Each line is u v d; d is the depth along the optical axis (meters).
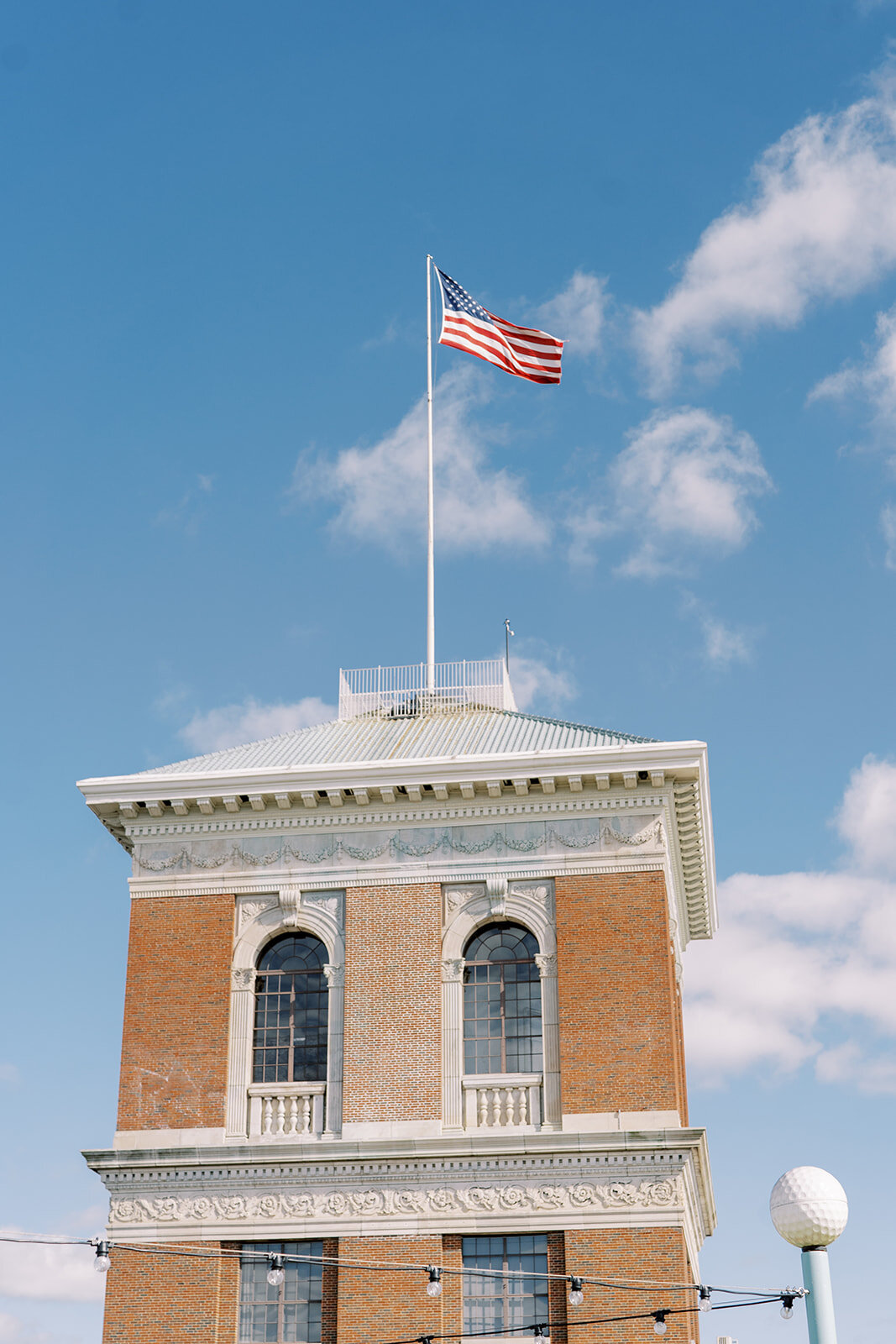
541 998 39.09
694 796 40.78
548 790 40.34
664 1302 35.62
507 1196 37.00
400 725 45.66
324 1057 39.69
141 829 42.06
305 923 40.66
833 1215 27.14
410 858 40.66
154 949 40.88
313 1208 37.66
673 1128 36.91
